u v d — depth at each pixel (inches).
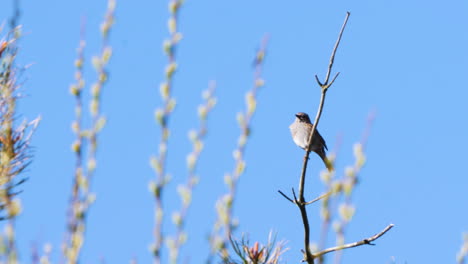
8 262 195.0
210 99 216.5
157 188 200.8
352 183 209.5
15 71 291.4
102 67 229.6
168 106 214.1
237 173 212.7
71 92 224.2
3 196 263.7
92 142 215.2
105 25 237.1
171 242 195.3
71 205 204.5
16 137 284.5
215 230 204.4
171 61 224.1
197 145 209.0
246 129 220.1
